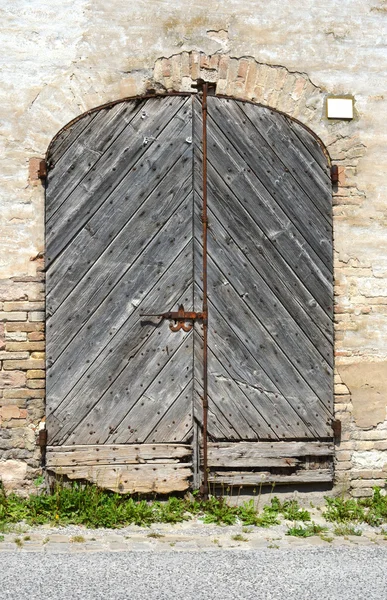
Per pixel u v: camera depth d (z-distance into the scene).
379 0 6.06
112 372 5.73
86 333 5.71
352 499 5.92
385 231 6.02
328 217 5.93
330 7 6.02
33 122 5.72
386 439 5.98
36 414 5.70
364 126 6.02
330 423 5.91
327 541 5.17
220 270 5.81
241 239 5.83
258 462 5.81
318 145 5.94
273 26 5.95
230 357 5.81
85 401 5.71
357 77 6.03
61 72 5.75
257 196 5.86
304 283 5.89
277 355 5.86
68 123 5.74
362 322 5.96
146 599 4.09
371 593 4.24
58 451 5.68
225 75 5.89
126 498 5.73
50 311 5.69
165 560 4.71
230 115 5.85
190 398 5.77
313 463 5.91
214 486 5.80
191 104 5.80
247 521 5.54
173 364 5.76
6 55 5.73
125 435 5.72
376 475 5.96
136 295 5.75
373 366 5.97
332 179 5.93
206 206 5.79
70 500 5.51
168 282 5.77
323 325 5.91
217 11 5.89
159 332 5.75
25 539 5.04
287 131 5.91
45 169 5.69
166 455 5.74
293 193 5.90
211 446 5.77
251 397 5.82
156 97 5.79
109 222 5.74
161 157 5.77
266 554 4.87
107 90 5.77
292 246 5.89
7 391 5.69
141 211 5.75
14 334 5.70
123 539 5.12
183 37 5.85
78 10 5.78
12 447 5.68
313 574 4.52
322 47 5.99
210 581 4.38
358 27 6.04
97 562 4.64
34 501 5.50
